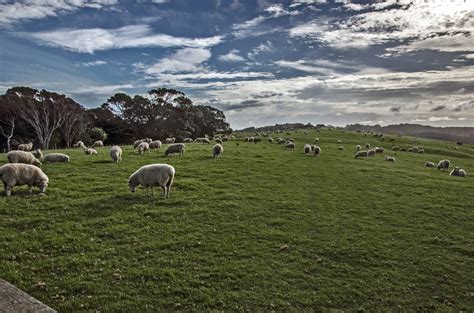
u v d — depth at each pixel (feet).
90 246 51.21
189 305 38.93
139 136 354.54
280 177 115.55
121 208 69.15
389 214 80.84
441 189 115.55
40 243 50.57
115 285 41.24
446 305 44.19
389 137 371.76
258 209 76.38
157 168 76.95
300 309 40.52
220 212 71.87
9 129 260.42
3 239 50.93
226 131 471.62
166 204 73.87
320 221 71.97
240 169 123.54
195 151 164.45
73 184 84.58
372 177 129.39
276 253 54.75
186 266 47.83
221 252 53.26
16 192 73.31
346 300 43.34
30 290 38.65
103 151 154.20
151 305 38.04
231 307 39.42
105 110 343.67
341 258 55.06
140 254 50.16
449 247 62.69
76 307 36.24
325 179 118.42
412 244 62.85
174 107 398.01
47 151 158.10
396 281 48.91
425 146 330.34
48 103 267.39
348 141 314.35
